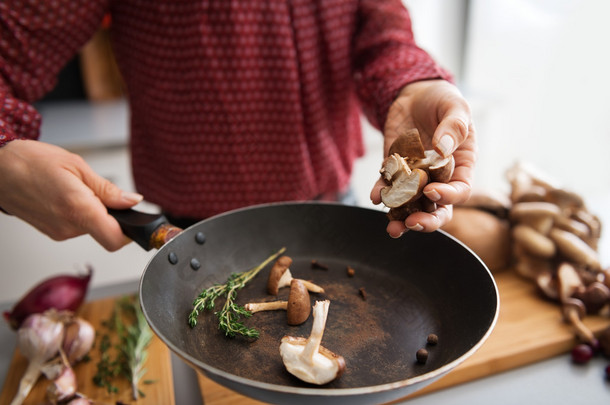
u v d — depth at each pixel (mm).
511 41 1148
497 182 1297
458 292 391
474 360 484
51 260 1020
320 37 538
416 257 439
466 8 1250
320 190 618
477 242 636
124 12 536
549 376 492
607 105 953
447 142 324
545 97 1097
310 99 553
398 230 347
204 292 403
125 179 1016
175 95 537
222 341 371
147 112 566
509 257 669
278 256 474
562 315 562
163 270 389
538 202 644
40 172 387
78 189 387
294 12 508
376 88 494
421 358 350
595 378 489
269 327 386
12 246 978
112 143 964
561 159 1103
